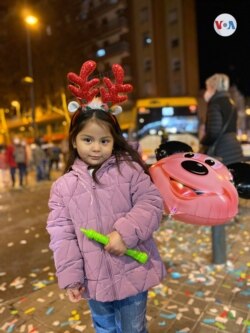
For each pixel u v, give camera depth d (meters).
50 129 44.28
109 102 1.83
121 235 1.63
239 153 4.16
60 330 2.71
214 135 3.95
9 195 10.38
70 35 27.14
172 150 2.65
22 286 3.62
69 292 1.74
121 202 1.74
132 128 13.76
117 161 1.79
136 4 38.31
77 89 1.80
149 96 37.94
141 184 1.78
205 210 2.12
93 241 1.72
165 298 3.08
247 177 2.37
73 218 1.76
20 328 2.77
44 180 14.26
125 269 1.72
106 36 40.72
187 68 35.94
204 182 2.14
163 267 1.85
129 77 39.59
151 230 1.69
